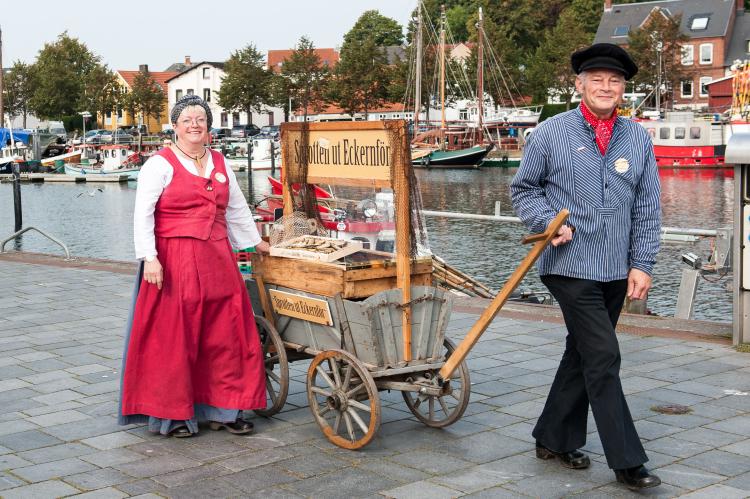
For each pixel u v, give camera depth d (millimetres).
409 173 5043
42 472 4773
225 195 5359
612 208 4477
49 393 6289
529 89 77938
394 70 76250
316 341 5398
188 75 97562
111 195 47344
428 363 5219
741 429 5336
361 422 5012
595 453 4984
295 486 4539
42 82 94875
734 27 77500
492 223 28109
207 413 5398
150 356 5270
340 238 5602
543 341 7660
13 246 28219
